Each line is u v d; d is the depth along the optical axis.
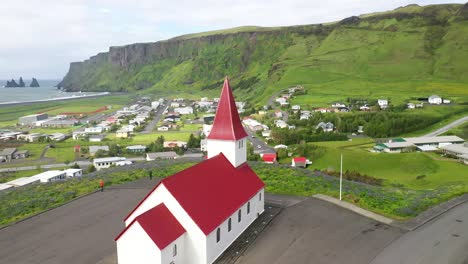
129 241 29.16
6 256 34.91
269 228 39.38
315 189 52.12
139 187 55.66
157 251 28.17
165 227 29.97
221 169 39.03
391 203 46.75
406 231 38.31
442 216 42.59
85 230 40.44
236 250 34.69
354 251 33.91
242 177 41.19
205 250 30.98
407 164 98.44
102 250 35.62
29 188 63.16
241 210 37.97
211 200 34.28
